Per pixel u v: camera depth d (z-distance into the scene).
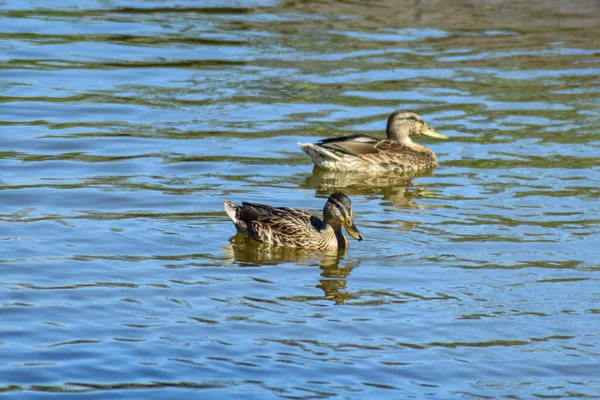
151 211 17.72
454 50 29.55
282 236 16.61
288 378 11.88
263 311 13.77
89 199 18.16
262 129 23.06
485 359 12.54
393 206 18.78
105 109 24.03
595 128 23.56
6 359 12.09
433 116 24.28
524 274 15.30
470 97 25.72
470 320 13.62
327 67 27.80
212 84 26.23
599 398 11.68
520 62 28.61
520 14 32.78
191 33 30.77
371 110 24.62
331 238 16.50
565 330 13.39
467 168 21.14
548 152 21.95
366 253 16.33
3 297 13.80
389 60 28.56
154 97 25.09
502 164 21.27
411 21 32.28
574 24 31.95
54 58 28.03
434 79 27.02
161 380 11.74
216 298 14.16
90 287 14.30
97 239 16.23
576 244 16.59
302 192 19.45
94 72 26.98
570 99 25.69
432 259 16.00
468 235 17.08
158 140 21.98
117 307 13.67
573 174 20.48
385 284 14.90
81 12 32.91
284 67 27.75
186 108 24.34
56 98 24.69
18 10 32.84
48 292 14.06
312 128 23.23
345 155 20.91
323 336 13.02
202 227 17.11
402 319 13.62
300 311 13.80
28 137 21.81
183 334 12.92
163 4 34.09
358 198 19.31
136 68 27.42
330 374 12.02
